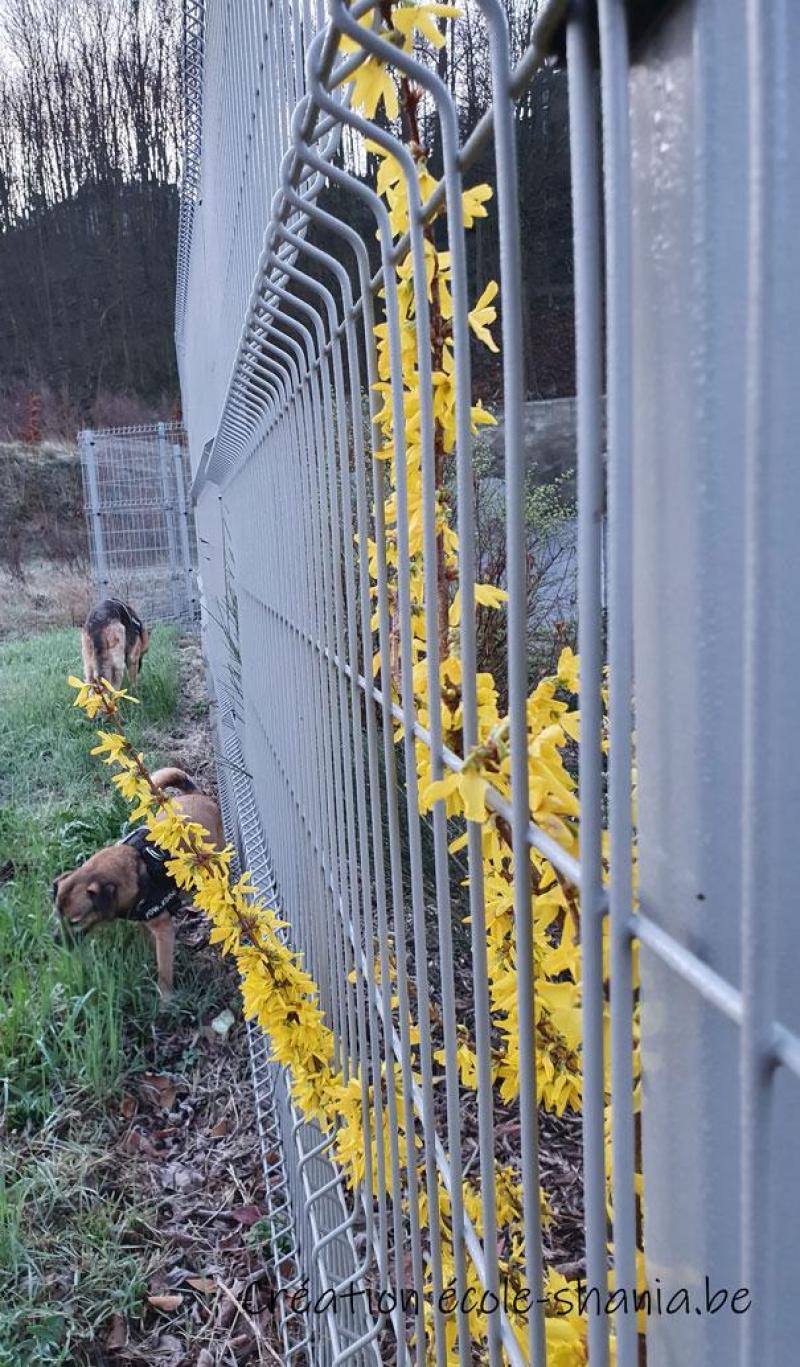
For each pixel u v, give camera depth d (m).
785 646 0.45
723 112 0.44
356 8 0.70
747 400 0.40
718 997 0.46
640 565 0.53
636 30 0.48
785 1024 0.46
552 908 0.73
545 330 3.93
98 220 27.66
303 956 2.07
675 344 0.48
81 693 2.40
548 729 0.71
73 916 3.61
